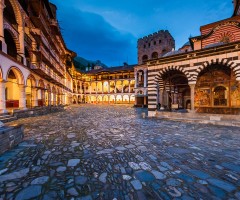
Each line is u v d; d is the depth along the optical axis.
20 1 17.80
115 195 3.04
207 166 4.34
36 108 18.22
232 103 16.14
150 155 5.18
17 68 14.88
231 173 3.95
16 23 16.34
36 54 20.70
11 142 5.77
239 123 10.33
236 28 15.01
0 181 3.51
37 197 2.97
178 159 4.84
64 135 7.92
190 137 7.55
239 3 19.55
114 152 5.46
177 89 23.62
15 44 16.25
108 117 16.12
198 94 19.34
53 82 30.19
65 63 46.44
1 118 11.48
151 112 15.48
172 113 13.94
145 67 40.25
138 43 56.72
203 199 2.93
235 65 11.28
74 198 2.95
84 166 4.32
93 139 7.18
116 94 58.44
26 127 10.11
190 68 13.31
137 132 8.70
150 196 3.02
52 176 3.76
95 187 3.32
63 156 5.05
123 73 58.12
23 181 3.53
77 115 18.05
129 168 4.21
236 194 3.08
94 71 69.88
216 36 16.16
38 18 19.72
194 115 12.61
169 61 14.48
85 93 64.75
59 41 38.72
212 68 15.41
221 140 7.00
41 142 6.64
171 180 3.60
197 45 17.20
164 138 7.37
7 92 21.00
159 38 51.22
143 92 40.59
